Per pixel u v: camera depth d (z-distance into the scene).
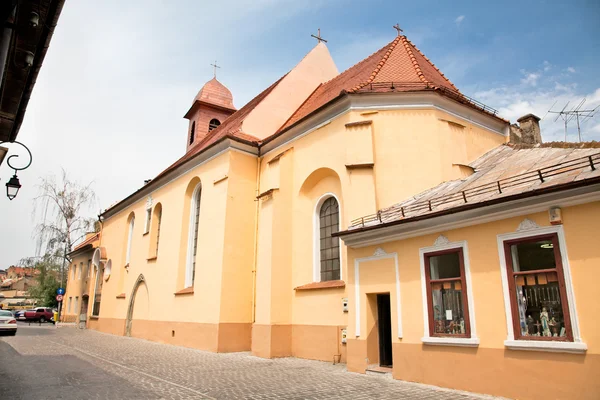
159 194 24.86
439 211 9.70
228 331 16.77
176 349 17.67
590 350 7.25
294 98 22.05
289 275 16.11
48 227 37.56
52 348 17.17
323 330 14.39
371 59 20.22
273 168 17.02
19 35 7.76
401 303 10.64
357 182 13.84
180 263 20.95
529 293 8.33
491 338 8.66
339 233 12.21
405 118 14.73
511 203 8.53
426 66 18.73
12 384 9.56
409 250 10.69
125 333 24.95
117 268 28.92
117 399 8.23
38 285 51.88
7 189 10.82
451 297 9.66
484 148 16.59
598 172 7.57
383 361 11.69
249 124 20.02
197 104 32.22
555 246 7.99
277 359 14.55
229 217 17.81
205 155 20.22
